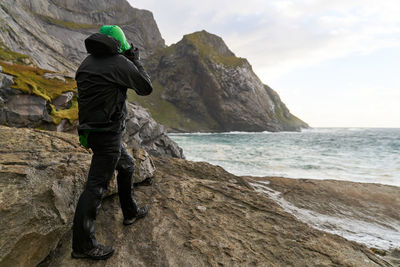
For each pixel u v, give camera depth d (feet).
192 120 293.02
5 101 21.49
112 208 8.23
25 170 5.83
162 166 15.81
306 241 7.02
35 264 5.17
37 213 5.25
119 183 6.81
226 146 87.20
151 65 355.97
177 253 6.12
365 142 105.40
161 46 431.84
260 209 9.02
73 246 5.53
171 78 320.50
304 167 38.99
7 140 8.41
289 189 20.97
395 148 73.87
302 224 8.07
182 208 8.68
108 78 5.08
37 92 24.26
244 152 65.31
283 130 305.12
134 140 41.34
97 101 5.10
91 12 334.44
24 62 76.18
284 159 49.65
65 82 34.86
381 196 19.75
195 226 7.48
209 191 10.55
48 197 5.76
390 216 16.38
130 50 5.90
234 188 11.15
